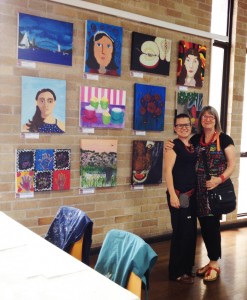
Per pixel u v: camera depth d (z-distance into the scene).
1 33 3.12
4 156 3.21
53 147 3.45
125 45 3.82
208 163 3.16
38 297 1.32
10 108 3.21
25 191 3.31
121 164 3.90
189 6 4.25
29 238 1.95
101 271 1.81
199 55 4.34
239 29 4.71
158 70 4.04
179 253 3.21
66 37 3.41
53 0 3.32
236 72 4.74
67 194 3.57
